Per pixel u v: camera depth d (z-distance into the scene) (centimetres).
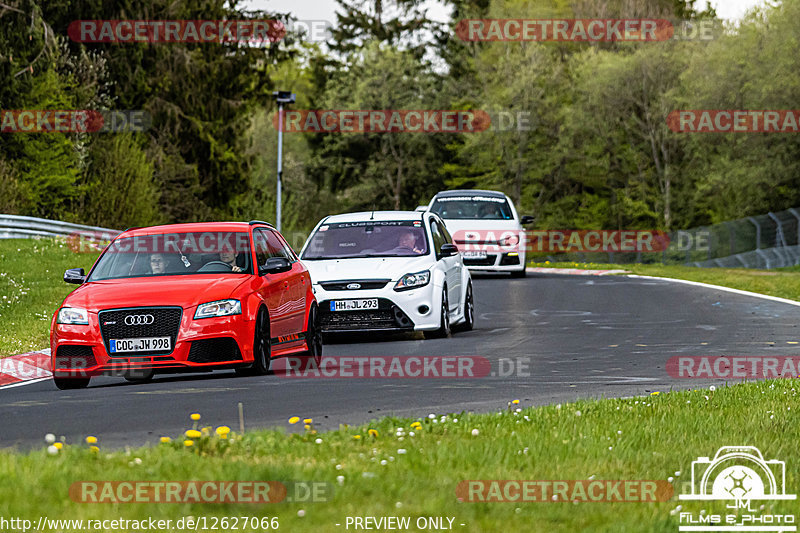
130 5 19025
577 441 3020
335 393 4294
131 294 4672
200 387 4494
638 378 4762
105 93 18938
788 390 4134
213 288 4734
